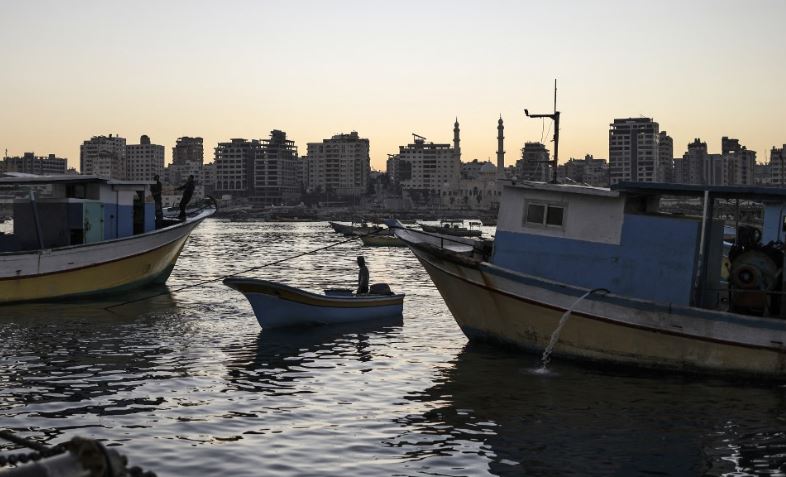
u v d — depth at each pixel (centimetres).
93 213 2975
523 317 1891
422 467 1130
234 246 8331
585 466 1141
